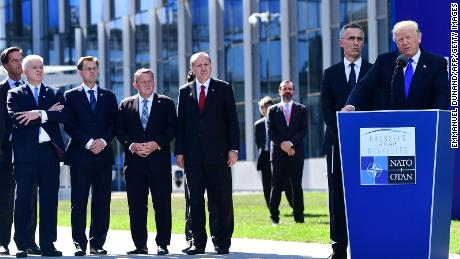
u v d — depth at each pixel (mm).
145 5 76000
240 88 66688
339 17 57875
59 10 87062
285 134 28062
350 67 17219
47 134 20281
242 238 23984
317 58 59781
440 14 25719
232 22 67125
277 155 28047
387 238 13883
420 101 14859
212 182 20328
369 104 16562
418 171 13734
